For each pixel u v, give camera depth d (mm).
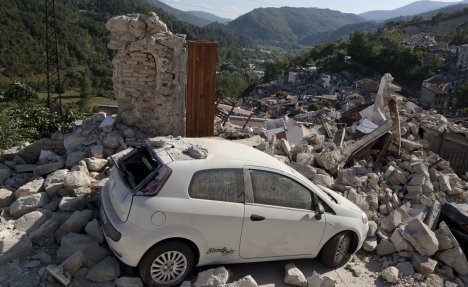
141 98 8422
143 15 8266
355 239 5555
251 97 86062
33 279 4363
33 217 5219
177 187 4266
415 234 5812
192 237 4309
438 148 12305
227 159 4668
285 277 4875
